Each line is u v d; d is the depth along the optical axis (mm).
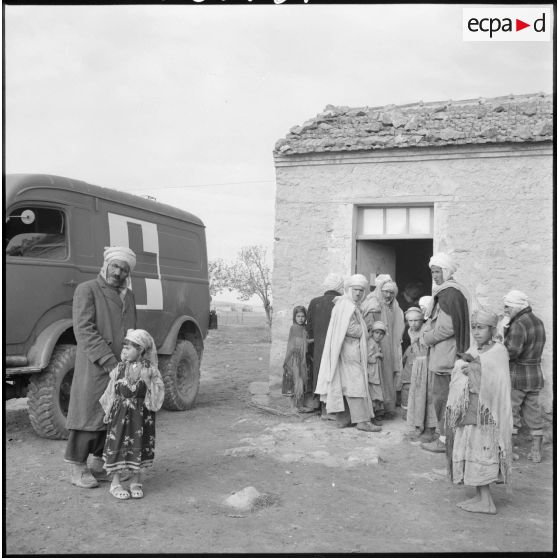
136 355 5070
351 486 5523
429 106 9484
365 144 8562
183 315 9586
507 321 6992
